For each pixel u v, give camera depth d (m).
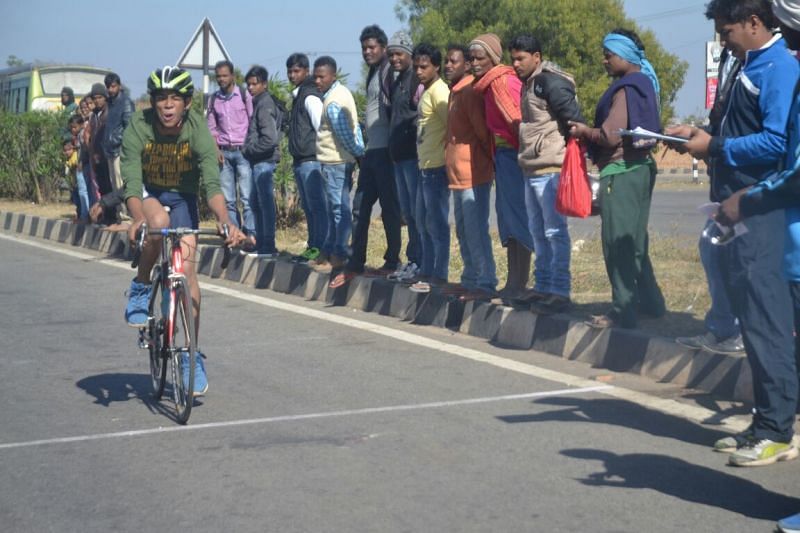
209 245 14.31
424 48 9.70
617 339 7.96
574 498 5.22
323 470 5.70
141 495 5.37
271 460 5.88
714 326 7.27
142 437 6.39
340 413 6.84
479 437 6.26
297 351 8.82
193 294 7.04
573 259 12.37
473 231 9.43
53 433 6.51
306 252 12.35
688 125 5.93
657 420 6.57
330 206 11.60
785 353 5.56
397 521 4.95
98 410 7.05
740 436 5.82
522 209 9.02
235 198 13.70
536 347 8.69
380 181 10.81
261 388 7.55
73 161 17.89
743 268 5.48
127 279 13.21
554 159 8.41
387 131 10.69
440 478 5.54
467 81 9.20
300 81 12.36
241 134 13.48
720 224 5.42
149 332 7.24
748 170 5.88
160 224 6.90
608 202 7.96
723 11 5.84
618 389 7.35
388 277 10.90
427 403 7.05
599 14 45.53
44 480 5.63
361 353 8.70
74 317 10.62
